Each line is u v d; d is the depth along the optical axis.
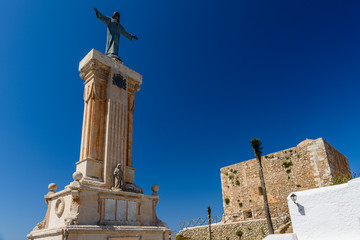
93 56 18.73
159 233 17.17
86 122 18.16
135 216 16.66
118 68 20.19
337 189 10.18
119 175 17.20
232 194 38.44
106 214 15.11
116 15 22.75
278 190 33.75
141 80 21.86
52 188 16.47
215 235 34.94
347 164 38.09
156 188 18.77
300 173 32.34
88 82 19.31
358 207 9.58
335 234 9.81
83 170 16.70
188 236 38.22
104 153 17.59
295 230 10.72
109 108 18.53
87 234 13.47
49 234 13.70
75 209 13.91
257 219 32.38
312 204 10.59
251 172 37.16
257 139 24.92
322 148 31.06
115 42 21.73
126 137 19.58
